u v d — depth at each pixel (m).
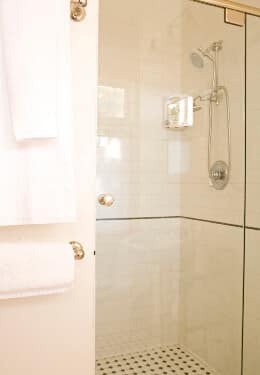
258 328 1.44
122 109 1.85
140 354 1.82
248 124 1.53
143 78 1.89
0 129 0.76
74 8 0.88
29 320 0.88
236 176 1.60
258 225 1.46
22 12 0.75
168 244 1.93
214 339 1.70
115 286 1.79
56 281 0.83
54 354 0.90
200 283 1.81
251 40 1.52
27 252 0.80
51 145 0.80
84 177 0.91
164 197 1.94
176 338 1.91
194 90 1.87
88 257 0.93
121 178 1.84
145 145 1.90
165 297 1.91
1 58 0.76
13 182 0.77
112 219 1.80
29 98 0.74
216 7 1.66
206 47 1.78
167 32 1.90
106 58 1.79
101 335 1.74
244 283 1.53
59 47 0.80
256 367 1.45
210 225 1.75
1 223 0.76
